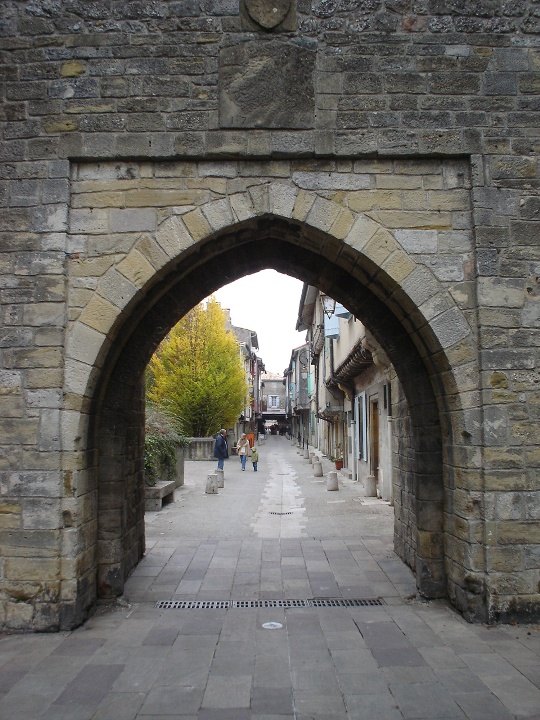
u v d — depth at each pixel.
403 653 4.34
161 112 5.24
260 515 11.08
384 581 6.30
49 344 5.04
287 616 5.23
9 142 5.24
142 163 5.27
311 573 6.64
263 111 5.24
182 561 7.22
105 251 5.18
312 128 5.25
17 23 5.34
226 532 9.26
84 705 3.56
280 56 5.29
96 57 5.29
